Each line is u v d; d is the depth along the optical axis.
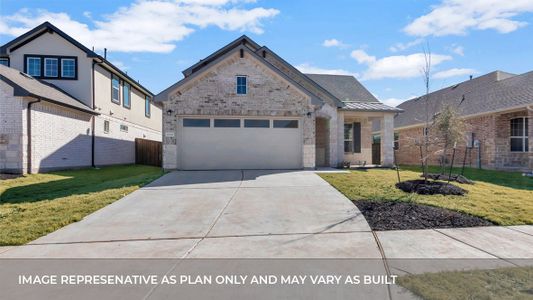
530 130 14.18
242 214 6.80
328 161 15.93
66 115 15.62
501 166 15.89
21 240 5.26
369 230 5.67
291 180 10.84
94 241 5.27
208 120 13.92
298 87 14.07
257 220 6.37
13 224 6.18
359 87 19.38
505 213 6.57
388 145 16.62
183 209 7.26
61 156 15.26
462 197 7.95
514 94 15.73
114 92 20.52
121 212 7.08
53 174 13.61
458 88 22.36
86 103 17.61
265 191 9.05
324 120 16.78
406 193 8.47
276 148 14.20
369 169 15.23
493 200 7.69
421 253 4.58
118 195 8.61
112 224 6.23
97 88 18.30
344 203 7.58
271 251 4.73
